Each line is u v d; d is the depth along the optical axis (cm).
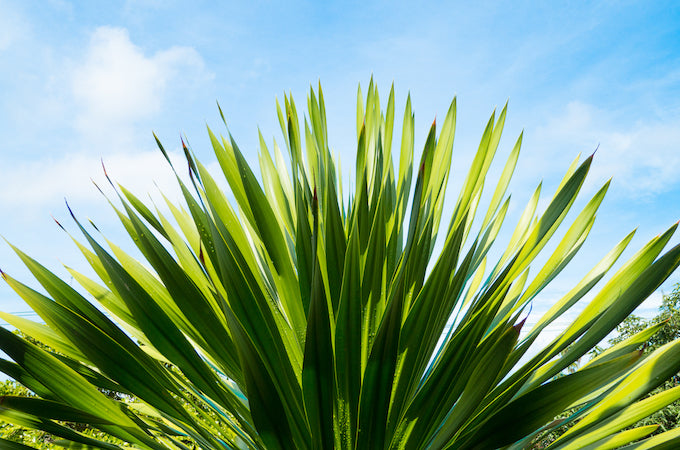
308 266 142
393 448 132
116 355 125
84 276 160
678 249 121
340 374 123
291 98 182
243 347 109
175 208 177
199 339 154
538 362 134
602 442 118
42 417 118
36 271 126
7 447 117
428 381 128
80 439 125
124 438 128
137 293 129
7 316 133
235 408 139
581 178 152
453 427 120
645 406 115
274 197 202
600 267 161
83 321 123
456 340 127
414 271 149
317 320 114
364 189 152
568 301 160
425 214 184
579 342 129
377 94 198
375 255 136
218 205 149
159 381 130
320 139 186
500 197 182
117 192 131
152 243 131
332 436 122
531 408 117
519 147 187
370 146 198
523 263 159
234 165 162
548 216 153
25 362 117
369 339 136
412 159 198
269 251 146
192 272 158
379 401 121
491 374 115
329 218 143
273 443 117
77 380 121
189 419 129
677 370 112
